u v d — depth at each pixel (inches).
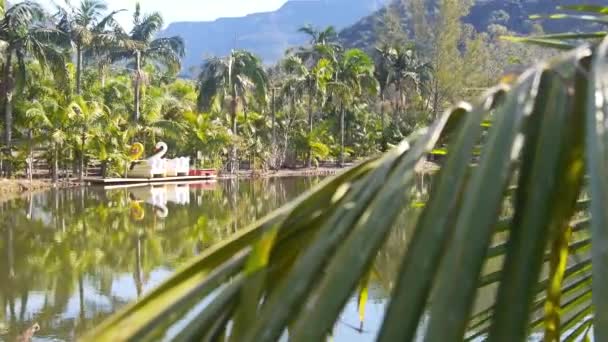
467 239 15.6
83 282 343.6
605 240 13.6
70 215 644.1
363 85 1427.2
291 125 1435.8
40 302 300.5
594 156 15.4
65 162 965.2
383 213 17.2
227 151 1272.1
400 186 17.7
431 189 18.9
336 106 1524.4
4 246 464.4
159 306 18.4
